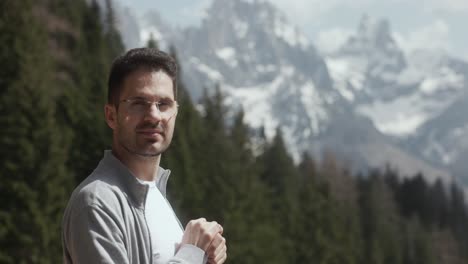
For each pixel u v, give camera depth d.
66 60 67.50
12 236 36.38
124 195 4.01
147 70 4.09
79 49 69.88
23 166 38.00
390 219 165.12
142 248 3.96
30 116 38.97
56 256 37.50
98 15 80.31
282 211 92.38
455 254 165.50
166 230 4.09
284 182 119.94
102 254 3.76
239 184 77.50
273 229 81.62
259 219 80.62
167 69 4.14
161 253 4.01
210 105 102.19
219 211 66.75
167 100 4.11
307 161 159.75
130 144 4.08
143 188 4.05
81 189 3.97
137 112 4.07
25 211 36.81
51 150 38.81
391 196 179.38
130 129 4.07
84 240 3.81
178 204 57.09
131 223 3.96
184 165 60.28
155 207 4.13
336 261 94.38
